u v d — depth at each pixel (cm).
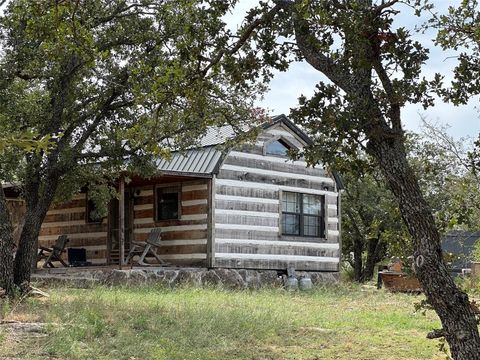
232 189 2178
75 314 1100
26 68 1390
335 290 2150
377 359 956
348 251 3456
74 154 1460
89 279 1845
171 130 1358
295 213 2362
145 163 1489
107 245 2334
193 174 2059
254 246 2212
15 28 1368
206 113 1097
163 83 857
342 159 725
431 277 668
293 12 743
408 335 1162
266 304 1500
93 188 1833
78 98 1486
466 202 798
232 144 1186
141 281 1941
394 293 2066
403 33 683
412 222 682
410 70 688
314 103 696
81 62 1411
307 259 2369
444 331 668
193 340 1005
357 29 679
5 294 1302
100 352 892
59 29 992
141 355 894
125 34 1430
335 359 952
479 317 679
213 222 2114
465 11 764
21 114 1445
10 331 961
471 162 812
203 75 863
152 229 2202
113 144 1476
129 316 1122
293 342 1054
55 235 2534
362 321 1324
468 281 2000
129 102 1456
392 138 692
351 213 3106
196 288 1847
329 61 730
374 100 697
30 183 1491
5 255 1353
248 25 805
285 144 2352
